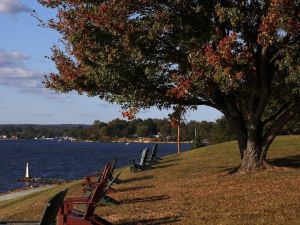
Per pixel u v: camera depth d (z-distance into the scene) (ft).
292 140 111.04
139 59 49.29
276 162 72.02
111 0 47.42
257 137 57.98
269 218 34.83
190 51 48.65
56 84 55.11
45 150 494.59
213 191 47.93
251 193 44.88
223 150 103.14
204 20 50.01
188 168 74.69
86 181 60.95
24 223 34.83
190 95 50.96
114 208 43.78
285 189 45.57
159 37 49.39
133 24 48.16
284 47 48.26
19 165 243.81
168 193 49.55
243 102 59.16
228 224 33.96
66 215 33.60
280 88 57.72
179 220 36.40
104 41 49.01
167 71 51.72
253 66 49.29
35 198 65.16
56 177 168.45
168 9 49.52
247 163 58.29
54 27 52.31
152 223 36.32
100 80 50.85
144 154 83.51
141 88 52.13
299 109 56.54
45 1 50.42
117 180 64.95
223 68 45.19
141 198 48.08
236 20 46.88
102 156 353.10
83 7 49.14
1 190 119.55
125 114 54.65
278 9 44.32
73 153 413.39
